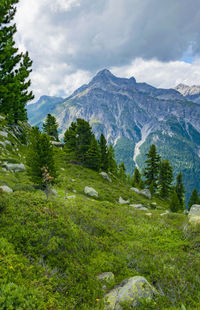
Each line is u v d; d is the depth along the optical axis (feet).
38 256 20.30
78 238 27.58
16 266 16.26
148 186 200.03
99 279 21.11
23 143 171.63
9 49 36.04
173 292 19.04
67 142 205.05
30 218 25.76
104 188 135.33
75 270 20.49
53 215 29.22
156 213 69.15
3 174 84.84
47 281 16.90
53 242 22.39
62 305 15.28
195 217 47.60
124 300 16.71
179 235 42.47
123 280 21.21
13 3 38.27
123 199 127.95
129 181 284.61
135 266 25.57
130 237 39.47
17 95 39.22
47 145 75.87
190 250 33.65
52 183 78.23
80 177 147.33
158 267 24.56
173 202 137.69
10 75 37.99
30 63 79.66
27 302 13.07
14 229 21.99
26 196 33.50
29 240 21.31
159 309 16.19
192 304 17.24
